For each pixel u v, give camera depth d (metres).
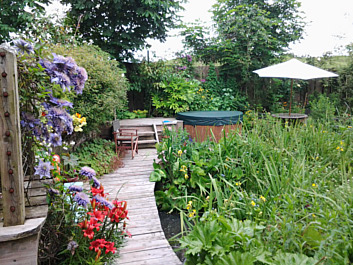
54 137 1.89
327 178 3.25
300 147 4.11
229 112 8.12
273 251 1.81
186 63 10.02
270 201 2.68
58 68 1.85
